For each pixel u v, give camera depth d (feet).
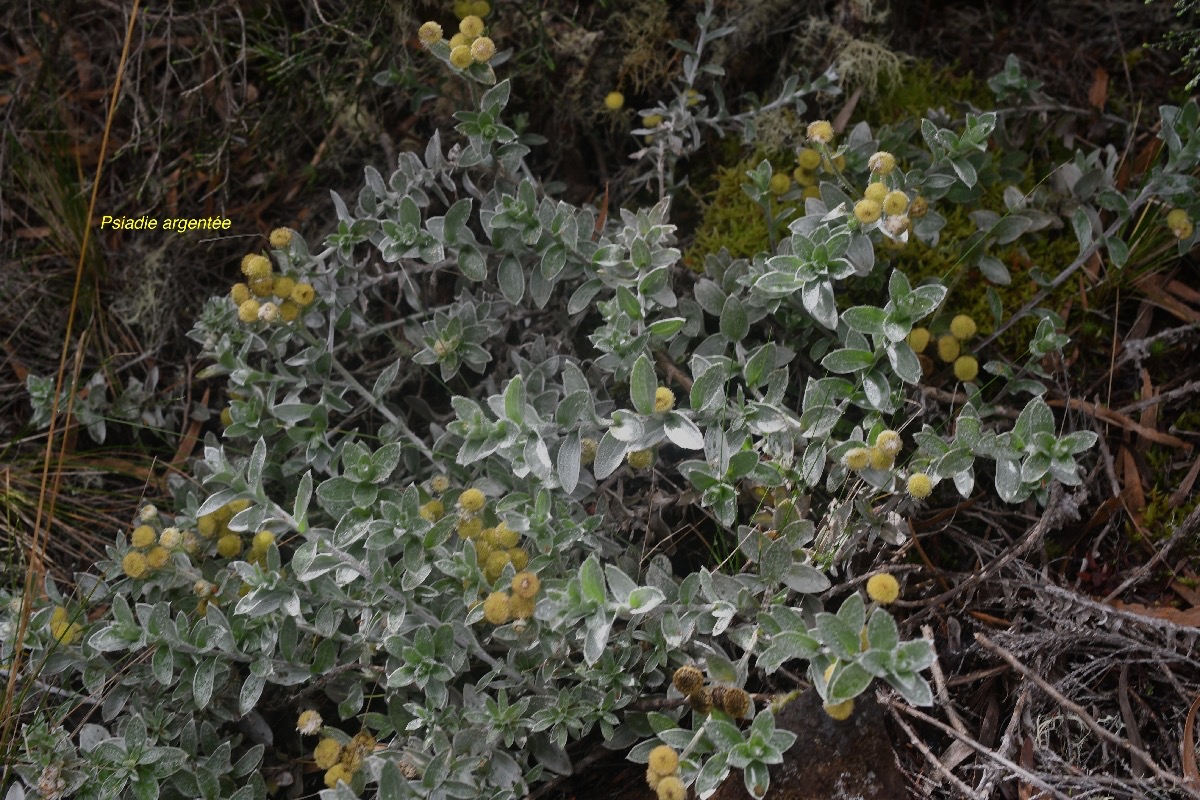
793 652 2.20
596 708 2.37
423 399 2.80
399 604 2.39
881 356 2.44
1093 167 2.68
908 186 2.60
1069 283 2.71
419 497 2.45
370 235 2.68
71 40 3.09
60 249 3.00
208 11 2.89
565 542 2.41
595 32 2.91
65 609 2.50
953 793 2.35
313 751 2.55
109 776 2.35
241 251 2.97
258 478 2.41
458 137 2.91
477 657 2.51
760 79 2.98
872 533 2.41
